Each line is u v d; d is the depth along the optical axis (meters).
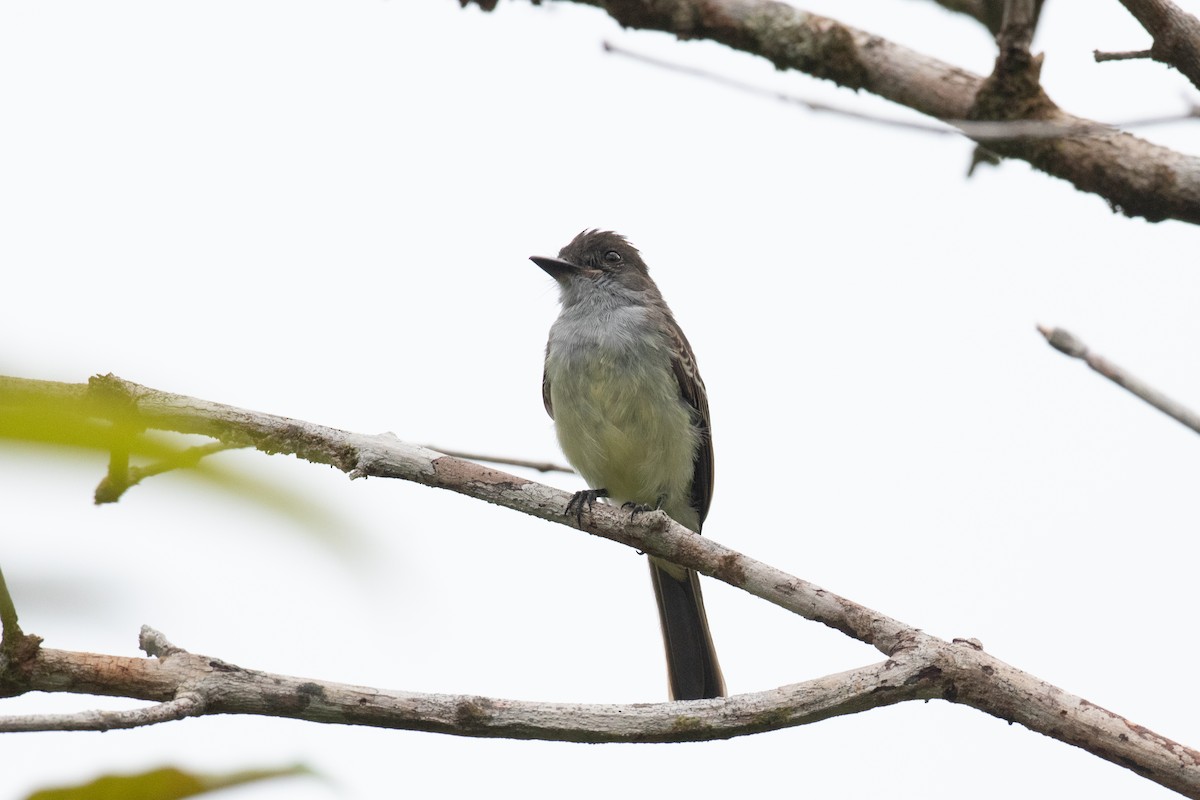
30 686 5.93
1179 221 7.84
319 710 6.33
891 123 6.56
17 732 5.34
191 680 6.13
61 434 2.13
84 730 5.49
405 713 6.47
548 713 6.69
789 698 6.94
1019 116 7.90
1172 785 6.74
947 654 7.06
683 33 8.34
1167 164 7.73
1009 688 6.96
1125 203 7.85
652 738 6.79
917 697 7.02
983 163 8.44
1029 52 7.78
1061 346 8.18
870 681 6.98
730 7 8.29
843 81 8.23
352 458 8.52
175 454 2.46
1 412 2.10
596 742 6.74
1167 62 7.46
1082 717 6.87
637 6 8.30
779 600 8.06
